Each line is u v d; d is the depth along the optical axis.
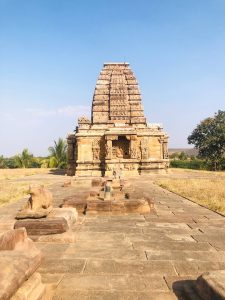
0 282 3.56
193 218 10.59
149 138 37.59
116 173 28.59
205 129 60.44
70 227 8.24
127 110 39.75
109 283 4.99
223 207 12.39
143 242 7.48
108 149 35.75
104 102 40.03
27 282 4.16
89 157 36.62
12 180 31.27
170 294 4.59
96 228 9.04
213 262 6.01
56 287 4.84
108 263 5.95
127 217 10.80
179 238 7.88
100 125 38.56
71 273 5.43
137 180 28.84
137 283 4.99
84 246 7.12
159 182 25.69
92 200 11.90
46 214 8.02
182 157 77.00
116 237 7.98
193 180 27.47
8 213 11.99
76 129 39.34
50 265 5.83
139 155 37.09
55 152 58.59
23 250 4.68
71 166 38.72
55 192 19.28
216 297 3.81
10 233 4.95
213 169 59.72
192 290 4.55
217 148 58.31
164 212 11.79
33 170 50.38
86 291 4.70
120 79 40.84
